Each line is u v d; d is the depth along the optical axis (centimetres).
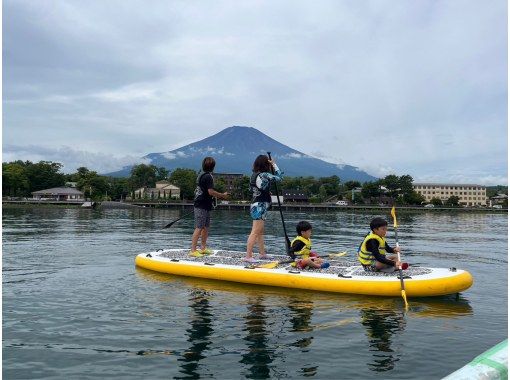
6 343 454
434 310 592
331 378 377
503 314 575
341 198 14412
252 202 841
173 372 387
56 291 683
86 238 1557
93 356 421
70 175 13838
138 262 908
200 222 893
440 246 1465
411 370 394
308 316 558
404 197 12725
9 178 10119
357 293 666
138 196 13062
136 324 520
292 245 785
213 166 905
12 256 1063
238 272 756
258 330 501
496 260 1104
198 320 538
